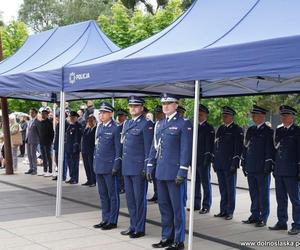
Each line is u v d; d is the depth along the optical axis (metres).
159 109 7.48
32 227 6.80
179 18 6.62
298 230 6.45
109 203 6.79
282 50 4.32
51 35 9.93
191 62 5.11
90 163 10.72
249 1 5.74
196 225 7.02
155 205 8.60
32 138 12.69
